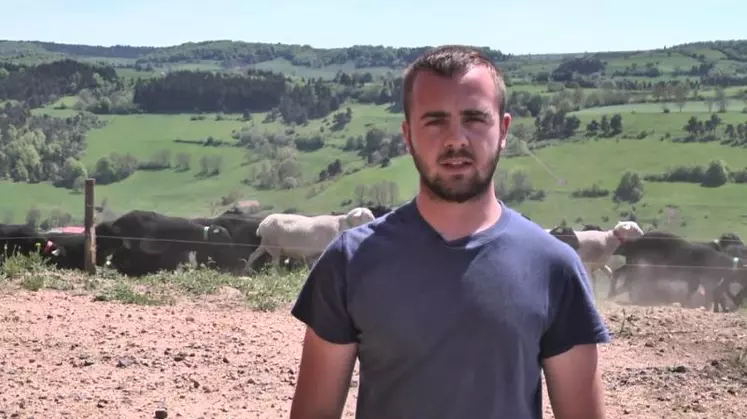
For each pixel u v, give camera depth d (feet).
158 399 23.17
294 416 10.40
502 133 10.07
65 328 30.55
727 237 69.05
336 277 9.97
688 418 22.57
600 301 57.57
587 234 62.80
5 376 24.53
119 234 66.59
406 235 9.79
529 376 9.73
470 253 9.61
